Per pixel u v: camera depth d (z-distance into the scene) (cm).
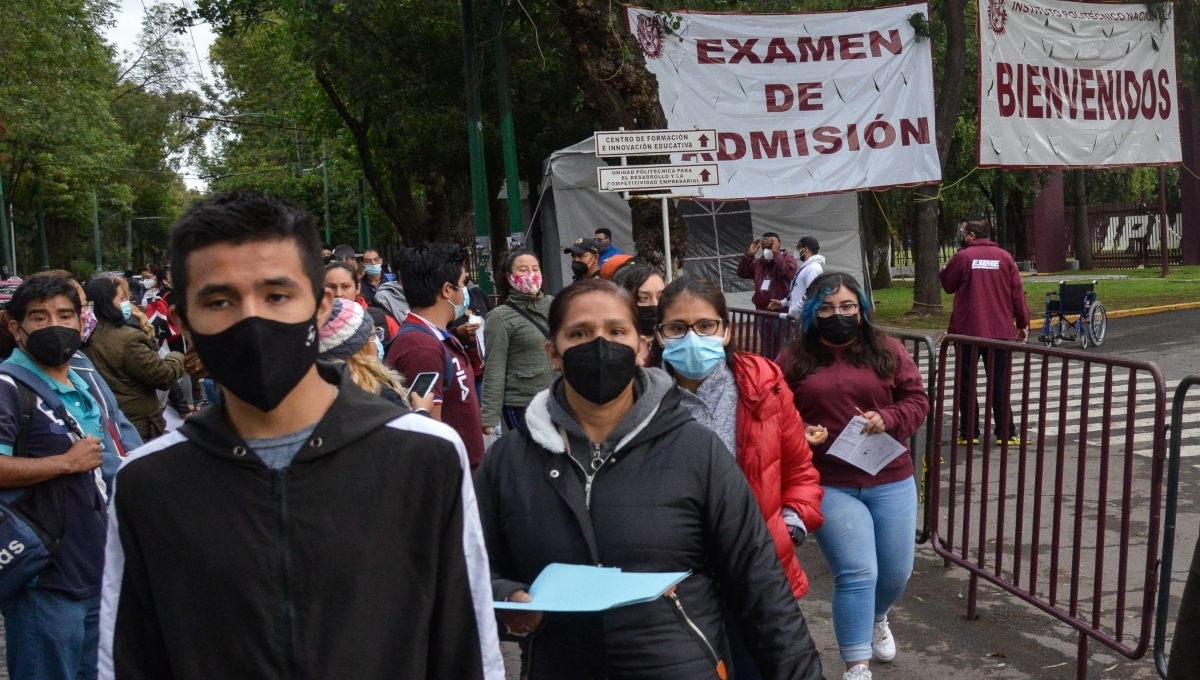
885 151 1560
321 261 182
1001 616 535
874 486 439
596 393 265
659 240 1332
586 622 264
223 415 181
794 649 262
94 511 381
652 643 261
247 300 171
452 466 184
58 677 375
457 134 2225
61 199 4378
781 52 1524
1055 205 3700
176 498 175
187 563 174
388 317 796
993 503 727
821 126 1545
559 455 272
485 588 189
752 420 346
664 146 1002
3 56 2755
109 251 7562
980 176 3194
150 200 7362
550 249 2017
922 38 1560
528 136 2250
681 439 271
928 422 588
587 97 1316
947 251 4272
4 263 3819
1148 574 415
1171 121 1753
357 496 176
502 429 694
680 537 264
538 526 269
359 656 173
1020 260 3969
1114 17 1711
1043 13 1680
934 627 524
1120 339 1627
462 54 2159
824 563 644
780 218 1967
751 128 1523
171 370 642
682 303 345
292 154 4950
